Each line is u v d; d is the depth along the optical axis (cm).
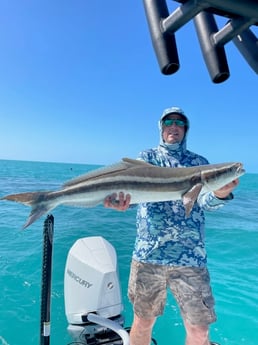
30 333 219
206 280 160
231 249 462
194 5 76
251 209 877
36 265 344
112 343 169
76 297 184
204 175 157
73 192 155
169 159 175
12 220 577
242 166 157
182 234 160
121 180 156
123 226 556
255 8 75
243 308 272
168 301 274
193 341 155
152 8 88
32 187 1168
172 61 86
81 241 203
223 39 88
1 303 257
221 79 94
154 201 157
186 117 173
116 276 189
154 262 160
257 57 97
